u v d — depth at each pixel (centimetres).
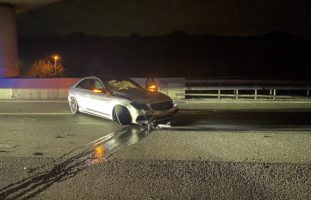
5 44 2725
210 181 630
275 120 1252
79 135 1017
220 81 2050
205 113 1420
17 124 1194
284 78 3103
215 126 1138
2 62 2709
